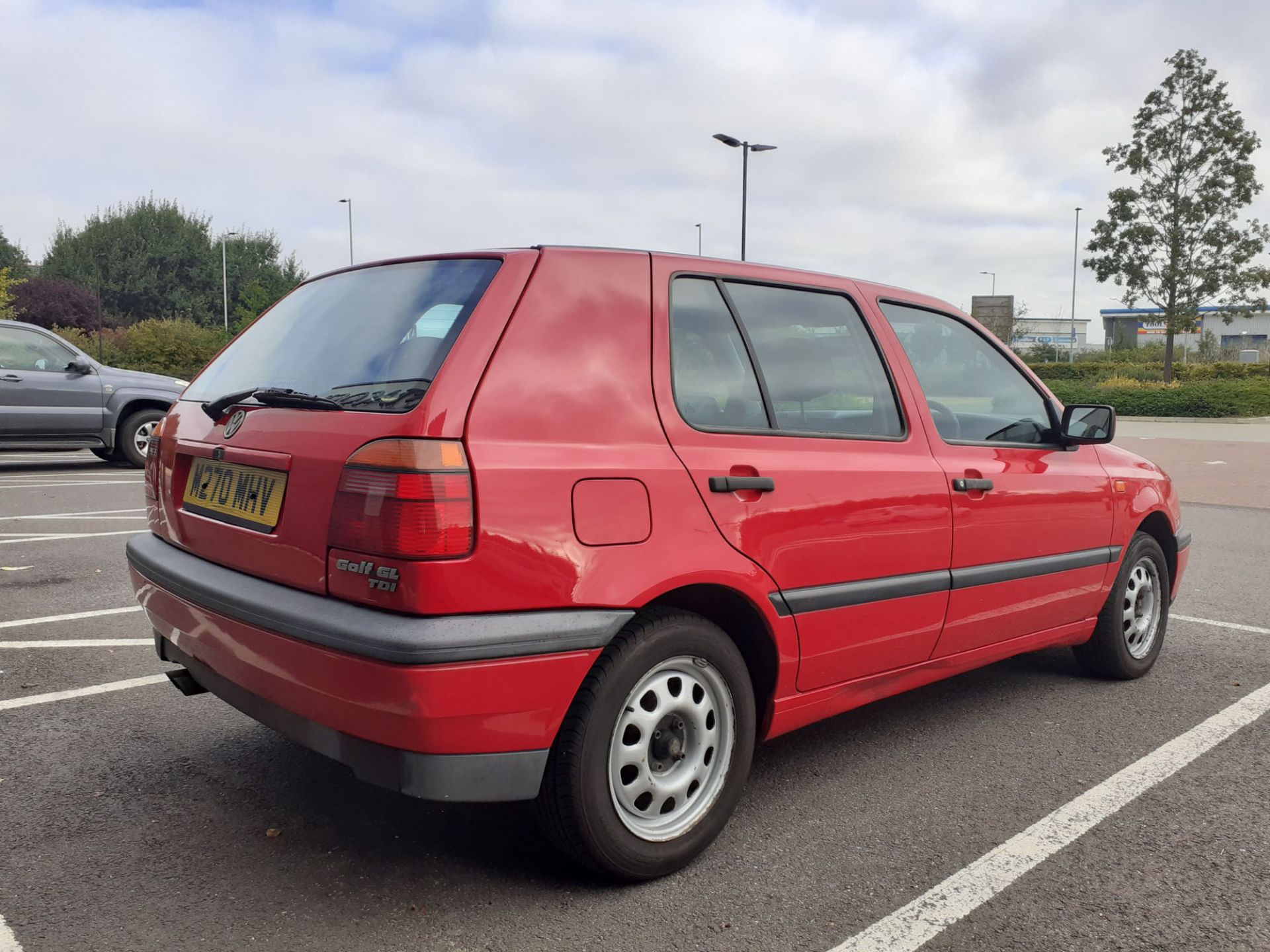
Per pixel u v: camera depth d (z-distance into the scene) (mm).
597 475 2459
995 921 2486
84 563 6605
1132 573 4516
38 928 2355
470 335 2428
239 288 75500
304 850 2781
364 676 2236
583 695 2447
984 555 3611
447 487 2236
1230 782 3395
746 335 3025
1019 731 3895
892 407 3430
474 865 2719
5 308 32500
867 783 3357
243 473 2748
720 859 2793
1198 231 35156
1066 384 34938
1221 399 29078
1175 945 2389
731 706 2785
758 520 2803
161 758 3428
